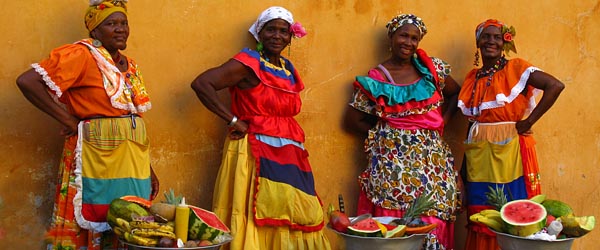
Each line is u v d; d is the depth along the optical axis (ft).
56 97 14.78
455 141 18.98
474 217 14.83
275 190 15.51
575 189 20.17
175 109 16.56
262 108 15.71
